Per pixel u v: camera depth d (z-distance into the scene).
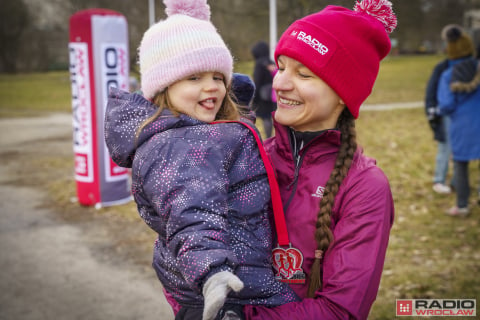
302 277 1.42
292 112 1.46
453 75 4.78
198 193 1.25
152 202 1.33
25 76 38.06
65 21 34.25
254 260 1.35
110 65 5.68
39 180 7.76
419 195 5.93
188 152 1.32
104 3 21.31
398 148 8.65
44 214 5.91
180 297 1.38
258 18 16.98
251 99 1.93
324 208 1.36
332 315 1.27
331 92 1.42
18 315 3.45
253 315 1.31
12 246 4.87
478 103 4.76
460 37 4.92
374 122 11.68
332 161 1.47
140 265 4.36
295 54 1.40
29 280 4.05
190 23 1.54
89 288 3.89
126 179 6.20
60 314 3.47
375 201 1.34
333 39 1.38
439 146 5.91
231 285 1.09
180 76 1.48
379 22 1.48
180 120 1.42
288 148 1.51
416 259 4.14
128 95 1.55
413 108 13.84
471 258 4.09
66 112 18.55
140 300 3.69
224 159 1.36
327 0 13.54
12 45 40.94
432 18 25.42
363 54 1.42
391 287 3.65
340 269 1.30
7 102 22.11
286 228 1.43
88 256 4.58
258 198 1.41
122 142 1.45
